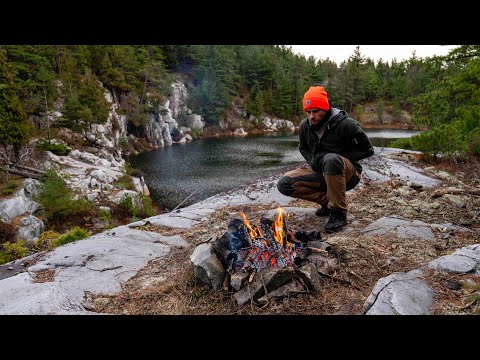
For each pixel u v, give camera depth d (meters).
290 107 76.00
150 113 49.44
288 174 4.28
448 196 5.15
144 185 24.45
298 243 3.33
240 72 76.31
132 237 4.37
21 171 21.56
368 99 84.56
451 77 11.19
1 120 21.70
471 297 2.44
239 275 2.83
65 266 3.47
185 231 4.71
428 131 8.91
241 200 6.15
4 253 11.65
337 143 3.95
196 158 36.94
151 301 2.89
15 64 35.25
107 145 36.75
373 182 6.45
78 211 17.23
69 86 36.75
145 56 60.19
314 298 2.74
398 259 3.18
